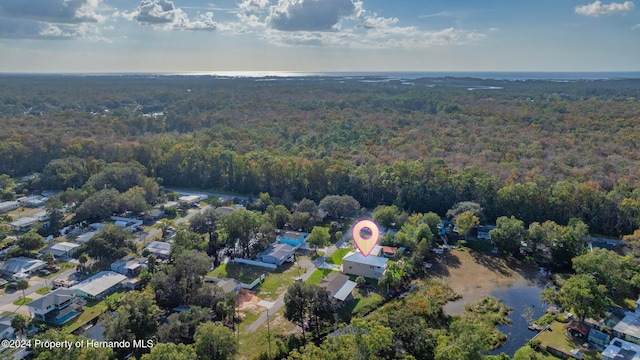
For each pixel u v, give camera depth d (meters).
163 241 92.56
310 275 79.56
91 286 70.56
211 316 63.19
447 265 85.25
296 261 85.88
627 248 84.88
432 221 94.06
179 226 94.81
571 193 98.44
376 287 75.06
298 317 59.56
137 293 60.06
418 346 50.50
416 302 65.81
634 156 124.44
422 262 84.00
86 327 61.44
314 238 88.25
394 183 114.56
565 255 83.75
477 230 98.81
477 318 65.50
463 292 75.06
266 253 86.06
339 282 72.44
